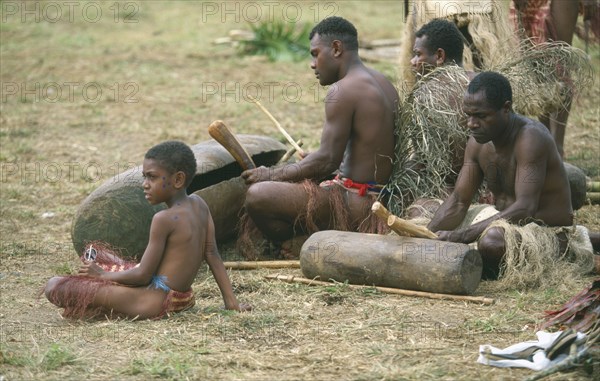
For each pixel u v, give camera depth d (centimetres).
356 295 1239
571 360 938
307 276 1302
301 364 1007
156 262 1148
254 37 3284
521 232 1257
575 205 1573
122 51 3319
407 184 1441
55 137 2302
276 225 1405
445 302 1208
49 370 996
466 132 1452
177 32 3638
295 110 2522
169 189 1152
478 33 1688
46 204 1788
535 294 1228
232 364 1009
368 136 1402
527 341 1062
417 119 1430
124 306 1148
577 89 1611
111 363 1016
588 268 1323
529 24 1814
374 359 1017
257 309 1193
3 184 1911
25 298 1258
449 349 1045
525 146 1283
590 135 2158
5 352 1030
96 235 1355
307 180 1405
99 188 1366
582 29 1947
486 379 962
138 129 2369
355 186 1417
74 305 1152
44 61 3148
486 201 1501
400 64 1784
